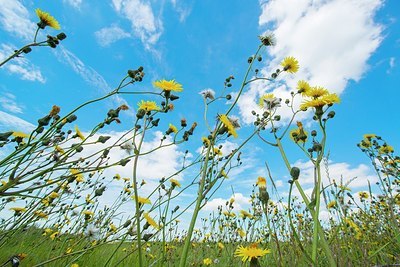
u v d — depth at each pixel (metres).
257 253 0.23
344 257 0.36
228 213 0.77
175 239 0.73
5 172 0.32
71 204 0.57
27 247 0.50
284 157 0.26
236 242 0.67
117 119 0.36
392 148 0.63
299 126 0.28
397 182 0.60
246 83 0.35
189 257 0.64
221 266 0.58
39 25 0.35
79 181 0.58
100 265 0.49
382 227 0.53
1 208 0.48
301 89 0.35
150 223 0.34
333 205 0.39
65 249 0.54
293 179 0.21
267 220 0.27
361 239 0.52
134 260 0.53
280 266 0.29
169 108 0.38
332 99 0.26
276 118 0.37
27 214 0.41
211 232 0.78
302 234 0.46
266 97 0.38
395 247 0.47
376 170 0.47
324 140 0.23
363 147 0.66
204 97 0.41
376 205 0.59
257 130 0.30
